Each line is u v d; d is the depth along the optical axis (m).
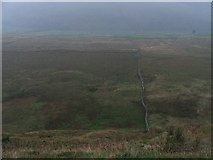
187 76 100.00
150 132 47.09
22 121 64.31
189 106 71.06
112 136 41.53
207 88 85.38
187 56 142.50
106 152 18.55
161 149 20.58
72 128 61.31
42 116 67.19
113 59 134.25
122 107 71.50
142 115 66.56
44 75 105.75
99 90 86.06
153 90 84.44
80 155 17.53
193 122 60.59
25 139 37.31
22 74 107.88
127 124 62.12
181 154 17.94
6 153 18.89
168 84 90.56
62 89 87.31
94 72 109.19
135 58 136.50
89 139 38.34
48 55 148.25
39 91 85.38
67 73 106.44
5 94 83.38
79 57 141.12
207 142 23.98
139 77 100.75
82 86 90.56
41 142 34.28
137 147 22.48
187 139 22.81
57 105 74.31
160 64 121.38
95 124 62.88
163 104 72.69
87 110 70.50
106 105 73.00
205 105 71.75
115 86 90.06
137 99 76.69
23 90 86.44
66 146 28.50
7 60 135.38
